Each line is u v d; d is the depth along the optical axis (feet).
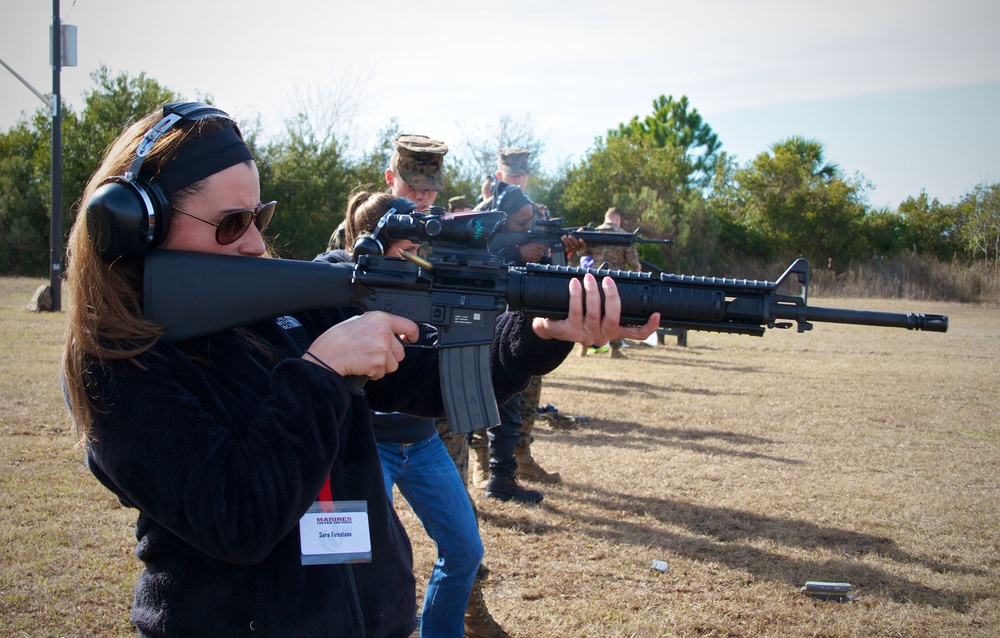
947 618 14.79
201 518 5.05
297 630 5.64
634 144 169.48
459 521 11.41
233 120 6.31
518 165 32.63
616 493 21.83
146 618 5.65
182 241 6.08
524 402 22.09
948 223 150.30
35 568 15.16
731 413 33.17
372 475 6.33
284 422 5.38
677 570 16.71
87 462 5.84
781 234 155.94
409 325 6.04
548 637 13.69
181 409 5.31
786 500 21.52
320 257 11.71
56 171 62.23
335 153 122.93
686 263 151.33
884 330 76.02
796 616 14.75
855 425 31.45
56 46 63.62
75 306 5.48
